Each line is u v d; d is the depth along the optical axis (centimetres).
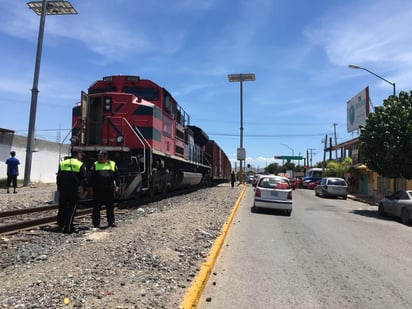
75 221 1177
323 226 1510
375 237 1300
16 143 3347
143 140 1611
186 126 2644
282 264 859
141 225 1112
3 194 2000
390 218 2009
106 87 1823
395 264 898
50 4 3039
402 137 2127
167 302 542
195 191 2934
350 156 5106
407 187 3005
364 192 4234
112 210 1082
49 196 1945
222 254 941
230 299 623
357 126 4425
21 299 507
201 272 712
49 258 723
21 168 3412
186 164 2661
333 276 772
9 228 1002
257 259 901
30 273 624
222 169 5100
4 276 608
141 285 600
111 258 736
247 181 6938
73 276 614
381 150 2214
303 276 766
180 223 1213
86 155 1510
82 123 1491
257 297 636
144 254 784
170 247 873
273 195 1878
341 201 3225
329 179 3525
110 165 1084
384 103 2344
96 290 559
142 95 1820
